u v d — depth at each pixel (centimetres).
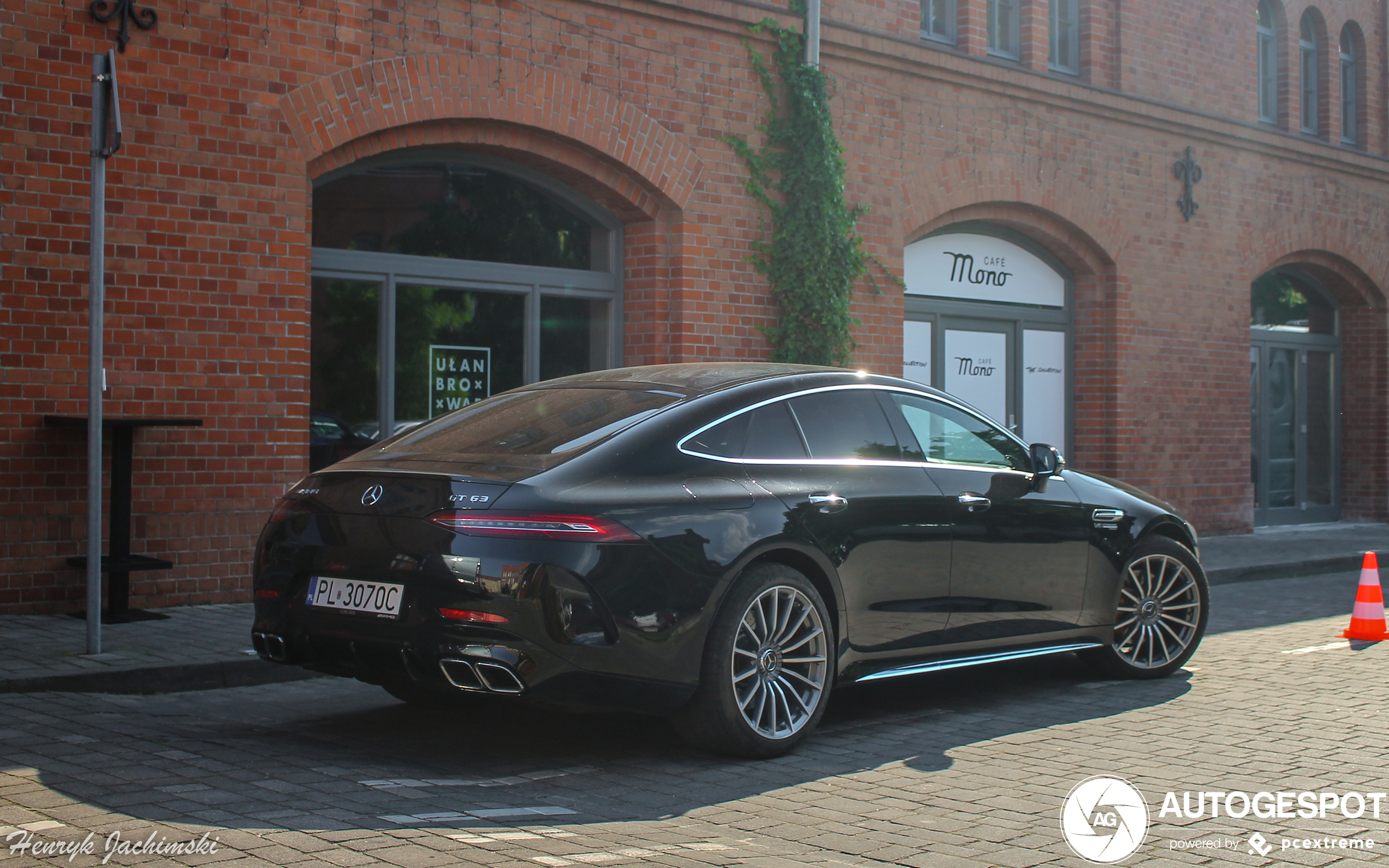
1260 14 1647
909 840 399
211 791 429
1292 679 689
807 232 1146
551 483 464
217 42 861
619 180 1076
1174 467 1488
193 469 854
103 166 658
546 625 446
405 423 1004
